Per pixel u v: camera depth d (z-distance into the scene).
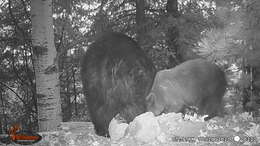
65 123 6.87
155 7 12.42
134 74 5.02
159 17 11.71
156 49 11.24
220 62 4.90
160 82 5.13
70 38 13.27
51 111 6.66
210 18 10.12
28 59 14.38
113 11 11.98
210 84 5.13
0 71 13.88
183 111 5.05
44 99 6.65
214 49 4.49
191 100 5.07
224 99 5.43
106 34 5.36
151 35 10.98
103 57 5.01
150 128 4.29
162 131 4.41
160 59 11.28
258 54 4.45
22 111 14.58
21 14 13.39
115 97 4.89
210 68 5.20
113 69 4.95
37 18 6.68
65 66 14.05
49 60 6.70
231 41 4.48
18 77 13.89
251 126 4.55
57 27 12.77
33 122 14.19
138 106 4.93
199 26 10.87
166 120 4.80
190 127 4.54
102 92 4.90
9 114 14.78
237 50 4.47
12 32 13.48
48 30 6.73
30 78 13.75
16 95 14.48
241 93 5.29
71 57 13.67
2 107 14.48
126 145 4.12
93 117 5.05
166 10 11.98
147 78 5.13
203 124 4.67
